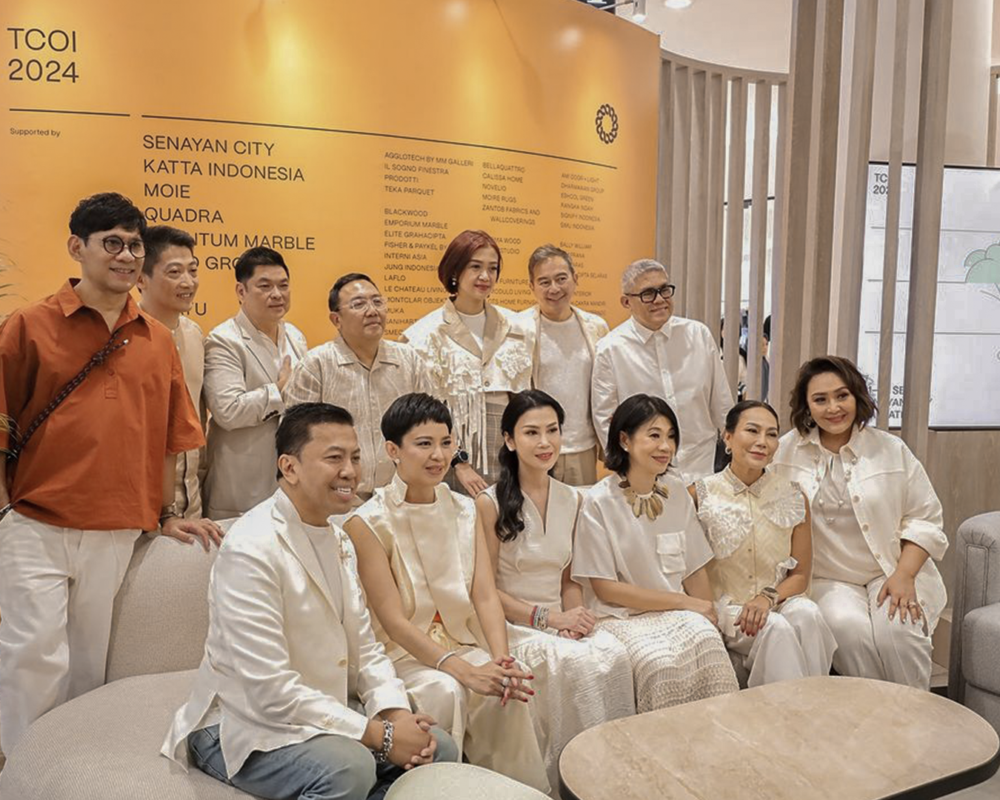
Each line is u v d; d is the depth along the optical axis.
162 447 2.76
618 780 2.00
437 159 4.45
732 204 5.77
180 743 2.17
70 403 2.57
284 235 4.10
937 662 4.07
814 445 3.35
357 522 2.64
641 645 2.81
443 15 4.40
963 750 2.14
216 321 4.01
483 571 2.78
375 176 4.28
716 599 3.21
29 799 2.12
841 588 3.23
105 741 2.25
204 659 2.24
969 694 3.26
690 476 3.71
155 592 2.73
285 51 4.02
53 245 3.77
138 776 2.09
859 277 4.00
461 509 2.81
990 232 4.34
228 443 3.08
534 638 2.78
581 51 4.93
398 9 4.27
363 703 2.33
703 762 2.08
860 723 2.28
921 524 3.21
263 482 3.09
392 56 4.27
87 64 3.73
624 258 5.29
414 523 2.69
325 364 3.08
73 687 2.66
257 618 2.13
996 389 4.41
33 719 2.52
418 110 4.38
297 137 4.09
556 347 3.67
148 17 3.79
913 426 4.06
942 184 3.97
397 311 4.40
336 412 2.27
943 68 3.89
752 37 7.62
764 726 2.26
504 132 4.66
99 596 2.64
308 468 2.22
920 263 4.00
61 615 2.55
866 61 3.90
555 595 3.04
